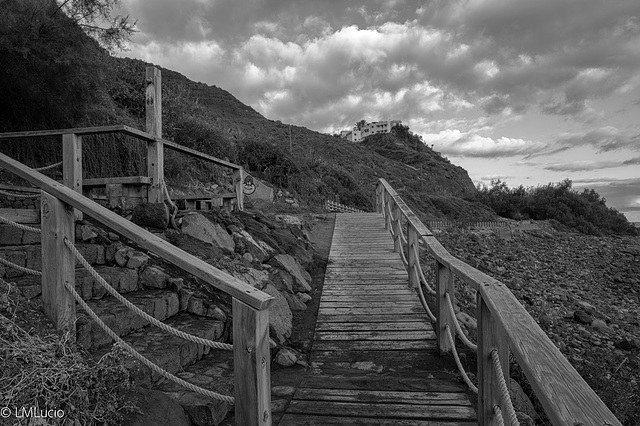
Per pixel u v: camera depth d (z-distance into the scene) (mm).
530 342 1450
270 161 16562
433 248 4012
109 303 3350
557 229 33375
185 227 5090
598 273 13930
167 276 3967
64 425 1847
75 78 5199
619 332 7988
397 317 4969
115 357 2242
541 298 9602
